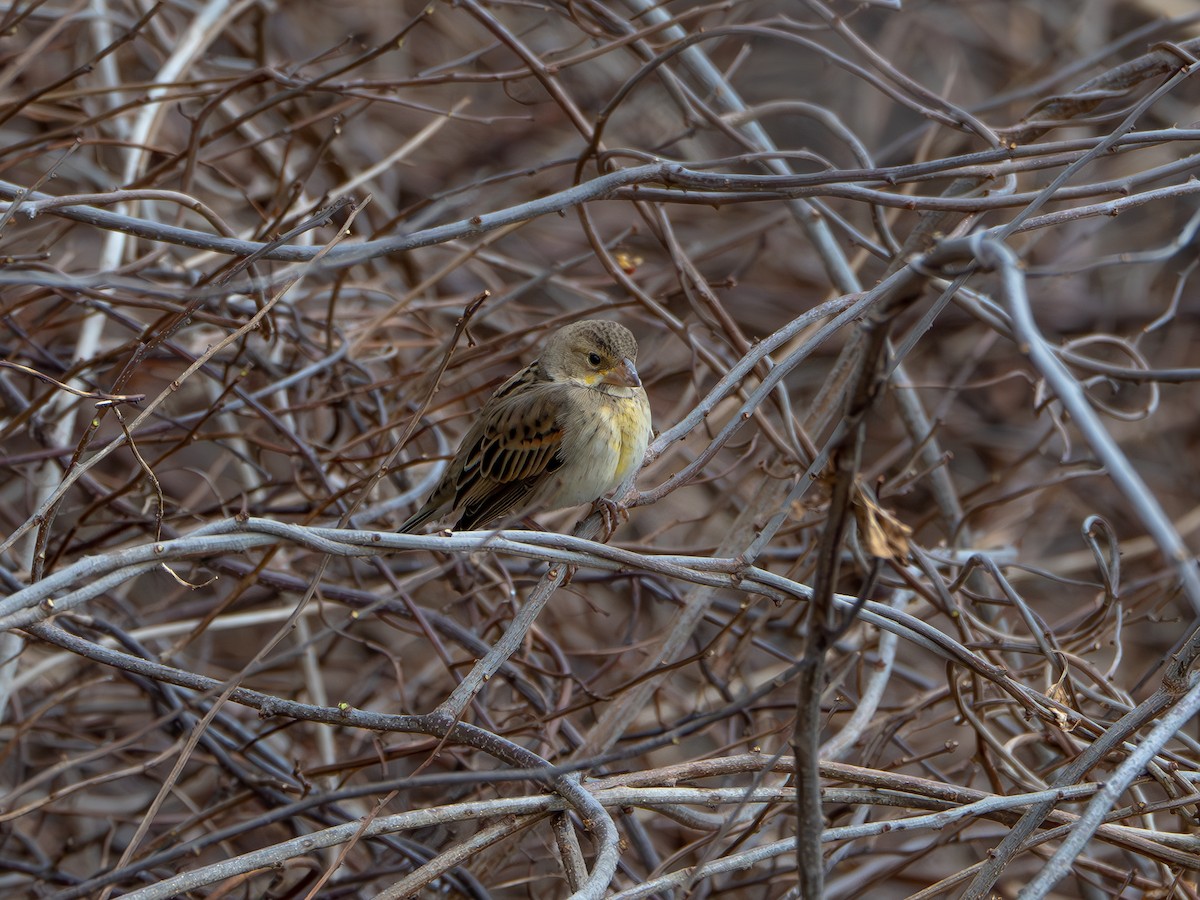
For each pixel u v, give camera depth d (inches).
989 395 703.7
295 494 490.9
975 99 764.6
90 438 283.6
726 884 426.0
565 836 287.6
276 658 378.3
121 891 378.0
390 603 396.8
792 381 679.7
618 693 354.0
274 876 380.2
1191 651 297.9
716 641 352.5
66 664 449.1
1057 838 327.3
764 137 484.7
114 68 513.0
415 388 454.0
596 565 285.4
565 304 677.3
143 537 459.2
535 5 438.3
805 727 228.7
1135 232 757.9
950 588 353.7
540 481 400.5
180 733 424.8
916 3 761.6
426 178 698.2
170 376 500.1
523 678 430.0
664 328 552.4
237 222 583.5
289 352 548.1
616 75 731.4
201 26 491.5
